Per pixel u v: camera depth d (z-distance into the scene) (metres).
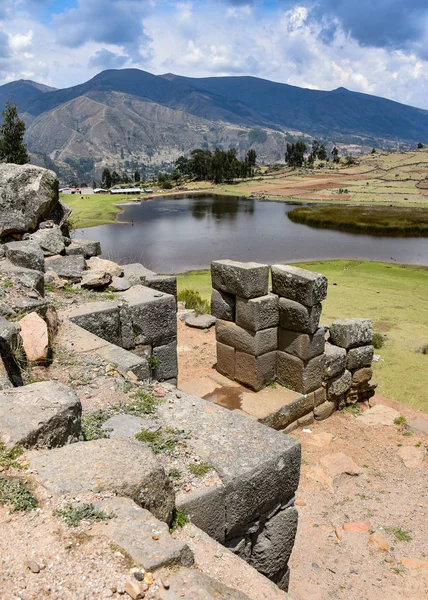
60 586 2.49
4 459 3.35
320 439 8.46
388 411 9.66
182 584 2.63
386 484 7.36
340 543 6.01
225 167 137.25
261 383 9.01
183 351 11.66
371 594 5.24
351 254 41.09
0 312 6.11
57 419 3.77
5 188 10.24
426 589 5.31
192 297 16.27
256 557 4.52
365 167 151.75
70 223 18.36
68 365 5.97
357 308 18.89
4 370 4.98
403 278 27.27
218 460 4.21
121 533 2.84
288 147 168.12
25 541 2.75
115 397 5.28
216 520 3.98
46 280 8.55
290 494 4.61
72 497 3.08
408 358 13.14
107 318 7.55
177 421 4.83
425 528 6.35
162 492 3.45
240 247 45.44
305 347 8.59
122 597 2.46
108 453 3.51
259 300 8.58
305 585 5.35
